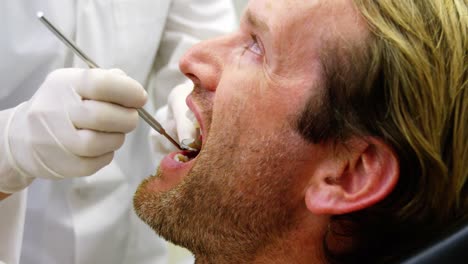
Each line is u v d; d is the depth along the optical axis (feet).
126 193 5.32
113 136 3.62
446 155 2.91
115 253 5.36
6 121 3.75
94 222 5.08
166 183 3.45
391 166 2.92
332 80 2.92
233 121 3.16
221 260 3.33
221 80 3.25
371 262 3.18
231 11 5.86
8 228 4.08
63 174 3.71
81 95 3.54
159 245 5.65
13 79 4.79
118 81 3.50
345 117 2.92
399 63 2.80
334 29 2.93
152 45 5.27
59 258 5.09
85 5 5.02
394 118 2.84
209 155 3.22
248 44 3.28
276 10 3.04
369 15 2.89
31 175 3.80
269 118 3.07
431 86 2.80
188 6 5.49
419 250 2.71
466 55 2.88
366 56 2.85
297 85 3.00
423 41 2.84
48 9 4.80
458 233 2.65
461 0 3.00
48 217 5.02
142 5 5.16
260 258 3.28
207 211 3.26
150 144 5.24
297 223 3.17
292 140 3.04
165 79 5.57
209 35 5.55
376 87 2.84
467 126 2.87
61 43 4.84
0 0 4.68
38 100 3.61
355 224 3.11
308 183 3.10
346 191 3.03
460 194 2.99
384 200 2.99
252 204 3.18
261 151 3.10
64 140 3.54
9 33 4.72
